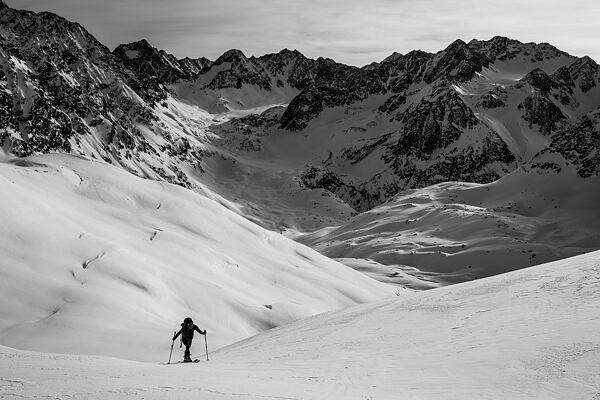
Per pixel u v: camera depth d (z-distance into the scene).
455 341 18.72
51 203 68.50
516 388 12.98
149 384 13.17
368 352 19.69
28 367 15.82
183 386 12.98
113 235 67.81
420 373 15.55
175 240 75.25
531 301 21.61
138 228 76.75
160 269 60.41
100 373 15.09
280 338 28.77
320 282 86.19
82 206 76.69
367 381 15.04
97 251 57.97
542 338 16.34
